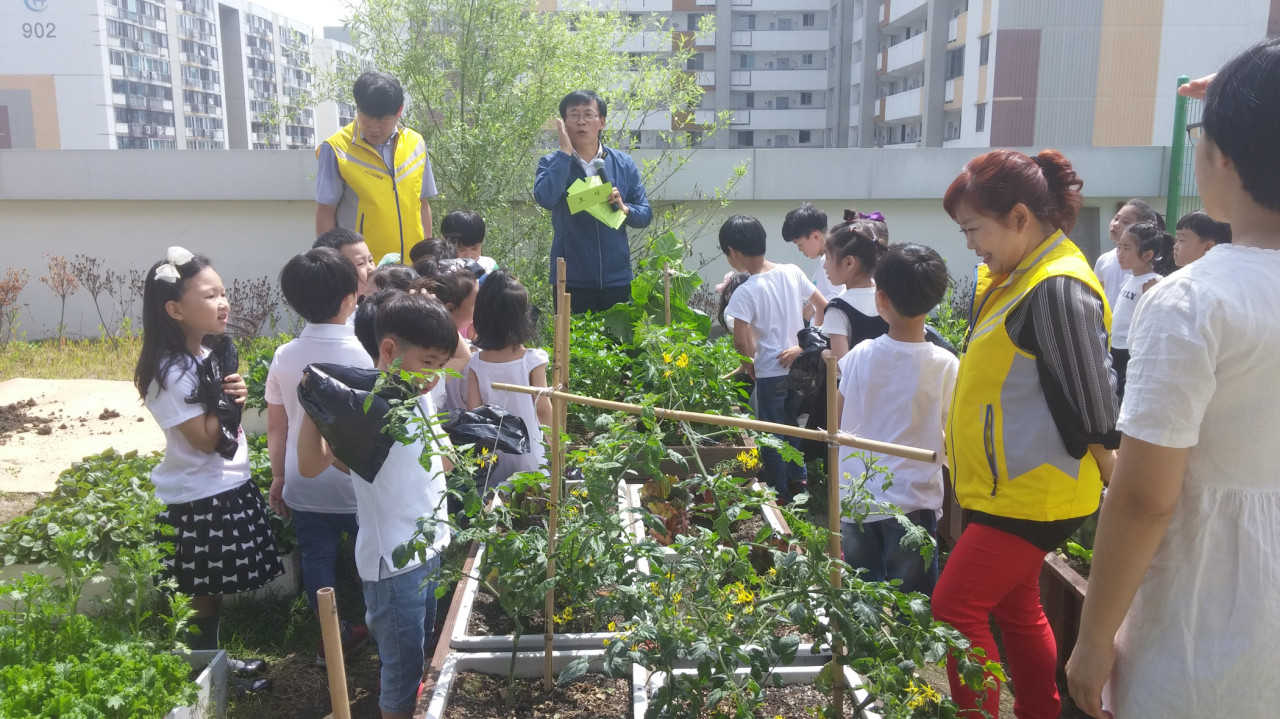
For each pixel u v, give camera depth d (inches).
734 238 189.5
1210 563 60.5
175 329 122.6
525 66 332.5
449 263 170.7
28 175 351.6
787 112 1881.2
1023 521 94.8
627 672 89.7
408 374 91.3
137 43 1905.8
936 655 76.7
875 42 1455.5
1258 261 57.7
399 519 104.1
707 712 85.2
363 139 216.4
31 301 369.7
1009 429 94.6
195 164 353.1
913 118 1268.5
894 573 122.9
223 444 125.4
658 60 370.6
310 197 355.6
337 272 129.6
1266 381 57.0
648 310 208.7
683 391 154.8
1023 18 813.9
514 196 330.6
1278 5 761.6
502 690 99.3
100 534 140.9
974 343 98.6
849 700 91.0
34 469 219.6
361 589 161.3
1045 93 821.9
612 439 92.2
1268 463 58.9
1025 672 104.6
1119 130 812.0
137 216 363.3
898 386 121.1
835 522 81.4
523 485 100.1
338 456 102.2
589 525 90.1
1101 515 63.1
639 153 346.9
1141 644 64.0
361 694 132.7
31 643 103.7
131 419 263.1
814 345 149.6
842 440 80.3
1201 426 59.4
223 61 2314.2
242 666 135.3
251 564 129.0
